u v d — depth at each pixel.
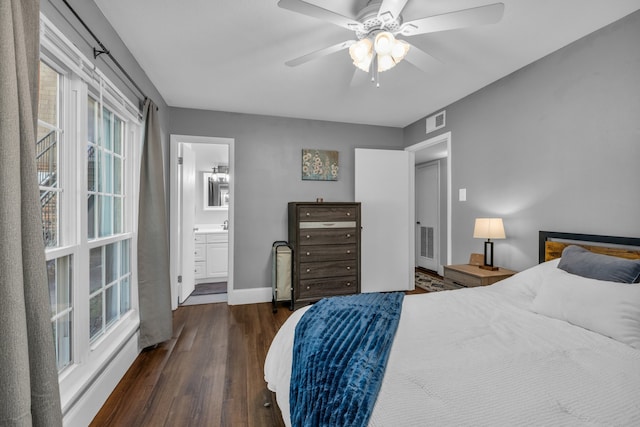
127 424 1.63
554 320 1.56
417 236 6.17
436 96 3.23
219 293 4.19
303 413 1.05
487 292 2.08
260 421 1.66
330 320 1.55
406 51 1.76
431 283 4.74
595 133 2.02
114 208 2.26
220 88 3.04
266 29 2.05
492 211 2.88
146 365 2.24
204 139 3.66
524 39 2.14
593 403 0.87
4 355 0.79
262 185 3.86
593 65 2.03
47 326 0.93
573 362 1.10
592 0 1.73
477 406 0.85
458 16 1.49
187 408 1.76
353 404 0.89
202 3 1.78
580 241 2.09
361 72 2.41
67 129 1.60
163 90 3.09
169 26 2.01
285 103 3.46
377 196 4.18
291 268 3.54
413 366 1.07
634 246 1.80
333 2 1.75
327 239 3.61
